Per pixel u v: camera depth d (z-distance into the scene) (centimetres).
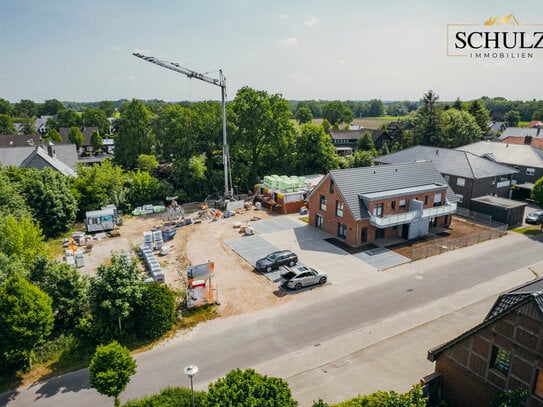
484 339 1588
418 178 4347
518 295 1509
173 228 4191
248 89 5984
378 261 3397
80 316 2298
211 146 6019
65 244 3859
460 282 3016
